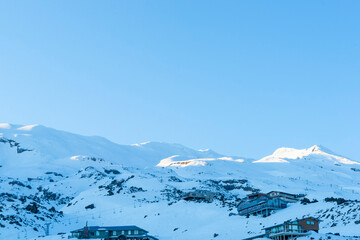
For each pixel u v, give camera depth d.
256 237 138.50
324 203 183.88
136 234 167.75
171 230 199.88
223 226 183.62
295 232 126.62
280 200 194.25
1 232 176.12
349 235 130.88
